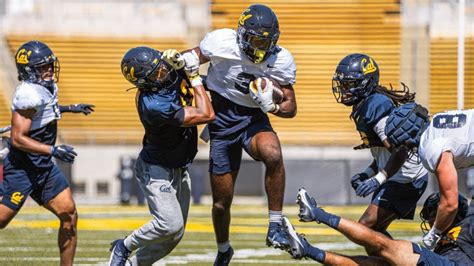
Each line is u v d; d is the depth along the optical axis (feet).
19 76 66.69
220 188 69.51
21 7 215.10
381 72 205.87
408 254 58.70
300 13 212.02
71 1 215.51
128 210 153.89
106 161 199.72
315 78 207.62
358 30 210.18
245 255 93.04
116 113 208.13
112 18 213.87
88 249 95.86
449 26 203.82
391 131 62.34
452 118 59.21
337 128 201.67
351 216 138.41
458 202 61.11
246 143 67.46
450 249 60.03
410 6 206.08
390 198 66.90
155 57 63.21
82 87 210.38
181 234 67.72
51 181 67.21
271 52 66.49
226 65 67.10
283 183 65.77
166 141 65.10
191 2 211.82
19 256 88.22
